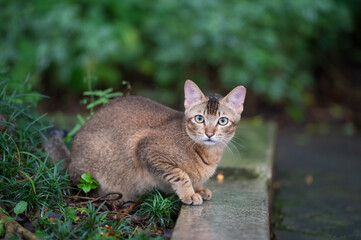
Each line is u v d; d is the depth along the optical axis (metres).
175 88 10.20
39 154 4.60
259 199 4.51
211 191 4.82
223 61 9.89
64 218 3.78
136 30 9.56
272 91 9.77
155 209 4.04
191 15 9.23
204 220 3.80
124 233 3.70
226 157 6.04
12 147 4.34
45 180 4.04
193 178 4.45
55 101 9.63
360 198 6.04
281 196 6.11
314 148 8.77
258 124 8.73
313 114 11.02
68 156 4.90
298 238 4.71
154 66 9.86
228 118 4.46
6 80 5.01
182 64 9.73
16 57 8.80
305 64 11.24
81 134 4.77
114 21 9.38
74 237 3.48
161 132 4.43
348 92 11.98
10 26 8.93
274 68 10.05
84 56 8.85
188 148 4.36
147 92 10.02
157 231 3.91
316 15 9.99
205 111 4.35
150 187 4.58
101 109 4.87
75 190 4.64
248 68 9.67
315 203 5.83
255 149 6.54
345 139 9.50
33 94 4.95
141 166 4.48
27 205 3.87
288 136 9.68
